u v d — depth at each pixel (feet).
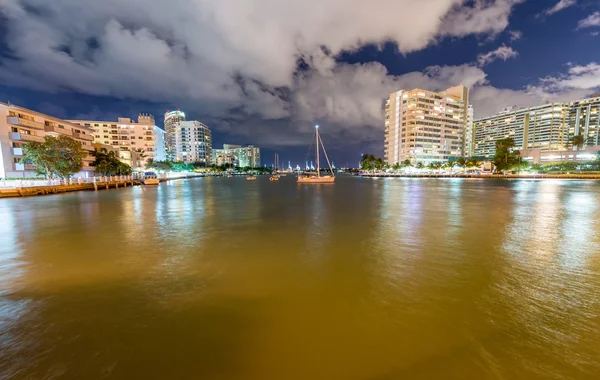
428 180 303.48
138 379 16.78
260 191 170.30
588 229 55.88
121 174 256.52
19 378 16.87
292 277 32.09
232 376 16.96
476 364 17.76
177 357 18.62
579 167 326.44
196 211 85.10
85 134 243.40
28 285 30.14
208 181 343.05
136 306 25.41
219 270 34.53
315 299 26.58
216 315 23.82
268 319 23.15
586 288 28.55
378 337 20.58
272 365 17.84
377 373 17.08
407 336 20.70
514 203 98.22
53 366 17.84
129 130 382.42
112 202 109.50
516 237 49.88
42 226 62.08
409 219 68.59
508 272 32.99
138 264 36.88
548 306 25.00
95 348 19.58
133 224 64.44
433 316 23.39
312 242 47.47
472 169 388.37
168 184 261.03
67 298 27.07
